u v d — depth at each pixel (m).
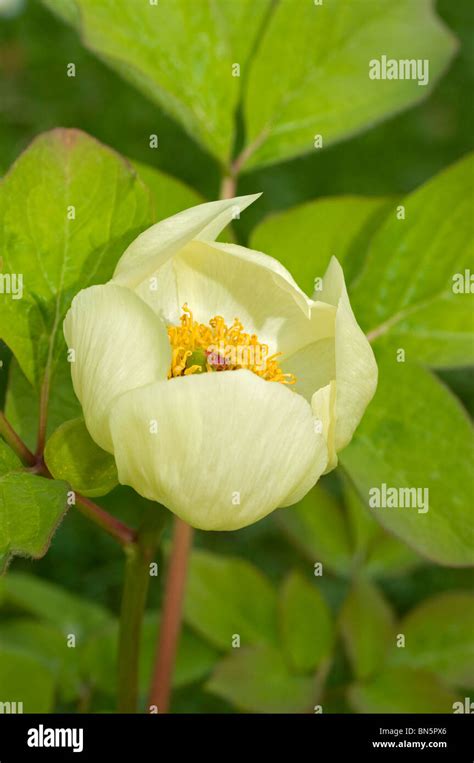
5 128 1.66
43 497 0.68
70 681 0.90
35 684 0.88
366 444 0.79
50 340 0.73
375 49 0.88
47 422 0.75
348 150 1.67
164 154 1.63
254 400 0.66
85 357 0.68
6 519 0.67
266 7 0.87
